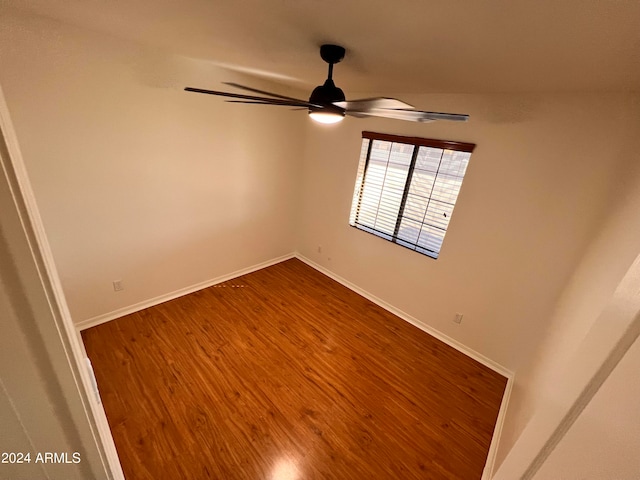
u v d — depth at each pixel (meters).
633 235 1.17
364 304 3.28
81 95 1.96
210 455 1.68
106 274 2.51
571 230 1.90
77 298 2.40
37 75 1.77
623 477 0.34
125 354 2.30
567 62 1.14
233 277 3.55
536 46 1.00
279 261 4.05
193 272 3.14
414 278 2.92
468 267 2.51
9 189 0.29
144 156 2.39
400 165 2.80
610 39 0.85
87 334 2.45
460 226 2.48
